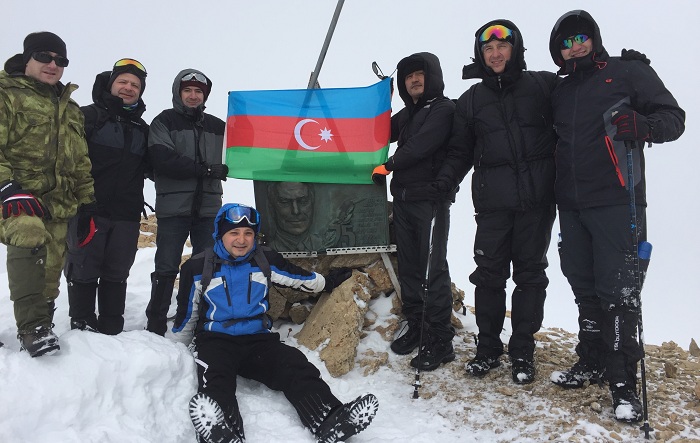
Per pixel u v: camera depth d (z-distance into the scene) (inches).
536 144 144.8
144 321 180.4
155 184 166.4
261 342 143.7
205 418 113.0
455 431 131.1
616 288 127.3
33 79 128.0
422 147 162.4
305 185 185.9
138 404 120.6
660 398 138.8
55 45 128.0
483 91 151.3
